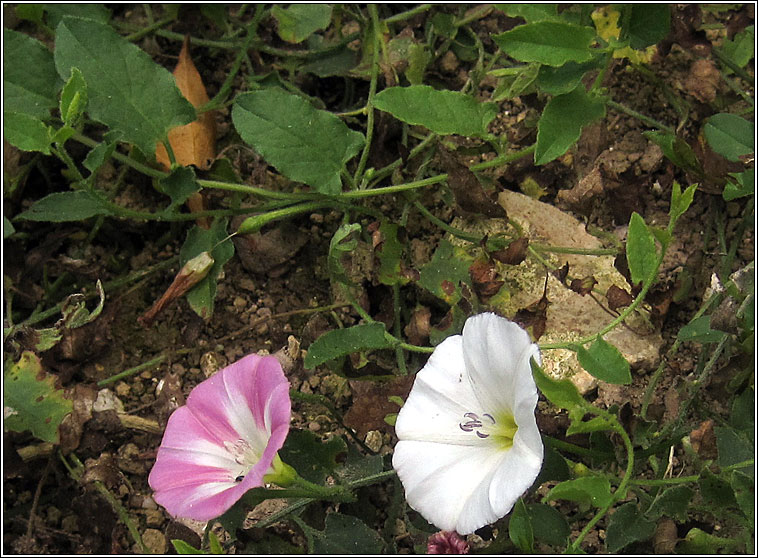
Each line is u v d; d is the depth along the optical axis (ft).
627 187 0.45
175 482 0.34
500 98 0.45
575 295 0.44
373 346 0.38
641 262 0.36
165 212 0.45
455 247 0.44
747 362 0.38
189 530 0.37
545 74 0.41
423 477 0.33
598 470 0.39
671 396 0.39
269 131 0.41
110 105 0.44
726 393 0.39
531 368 0.30
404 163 0.45
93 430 0.43
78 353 0.44
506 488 0.30
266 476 0.34
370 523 0.39
